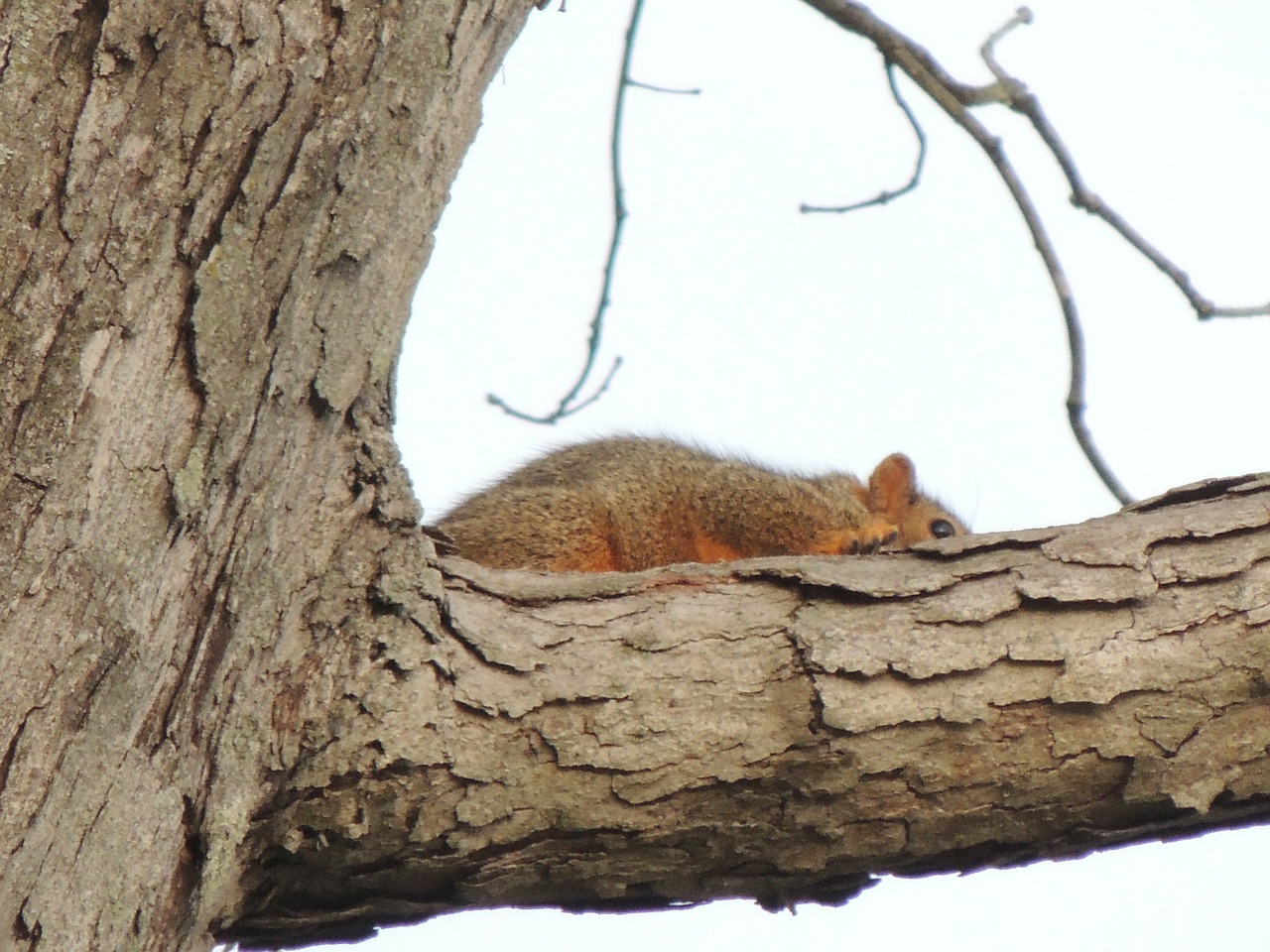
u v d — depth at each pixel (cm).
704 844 674
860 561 722
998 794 681
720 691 666
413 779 628
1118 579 698
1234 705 684
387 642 631
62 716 551
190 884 588
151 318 566
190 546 581
